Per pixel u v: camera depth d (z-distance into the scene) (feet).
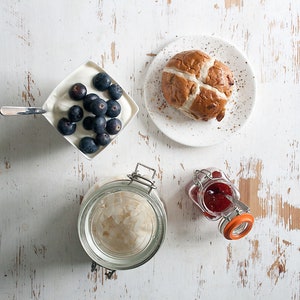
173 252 1.96
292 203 1.98
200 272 1.98
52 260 1.93
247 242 1.99
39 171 1.89
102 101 1.66
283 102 1.96
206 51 1.88
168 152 1.92
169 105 1.88
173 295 1.97
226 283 1.98
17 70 1.86
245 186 1.97
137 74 1.90
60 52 1.87
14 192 1.89
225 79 1.80
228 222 1.72
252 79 1.88
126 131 1.91
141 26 1.90
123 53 1.90
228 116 1.90
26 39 1.87
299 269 2.01
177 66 1.79
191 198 1.85
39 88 1.87
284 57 1.95
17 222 1.90
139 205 1.67
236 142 1.95
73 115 1.66
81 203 1.81
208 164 1.94
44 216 1.91
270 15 1.94
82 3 1.88
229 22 1.93
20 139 1.88
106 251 1.67
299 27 1.95
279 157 1.97
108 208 1.65
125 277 1.95
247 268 1.99
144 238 1.66
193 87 1.78
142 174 1.92
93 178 1.90
